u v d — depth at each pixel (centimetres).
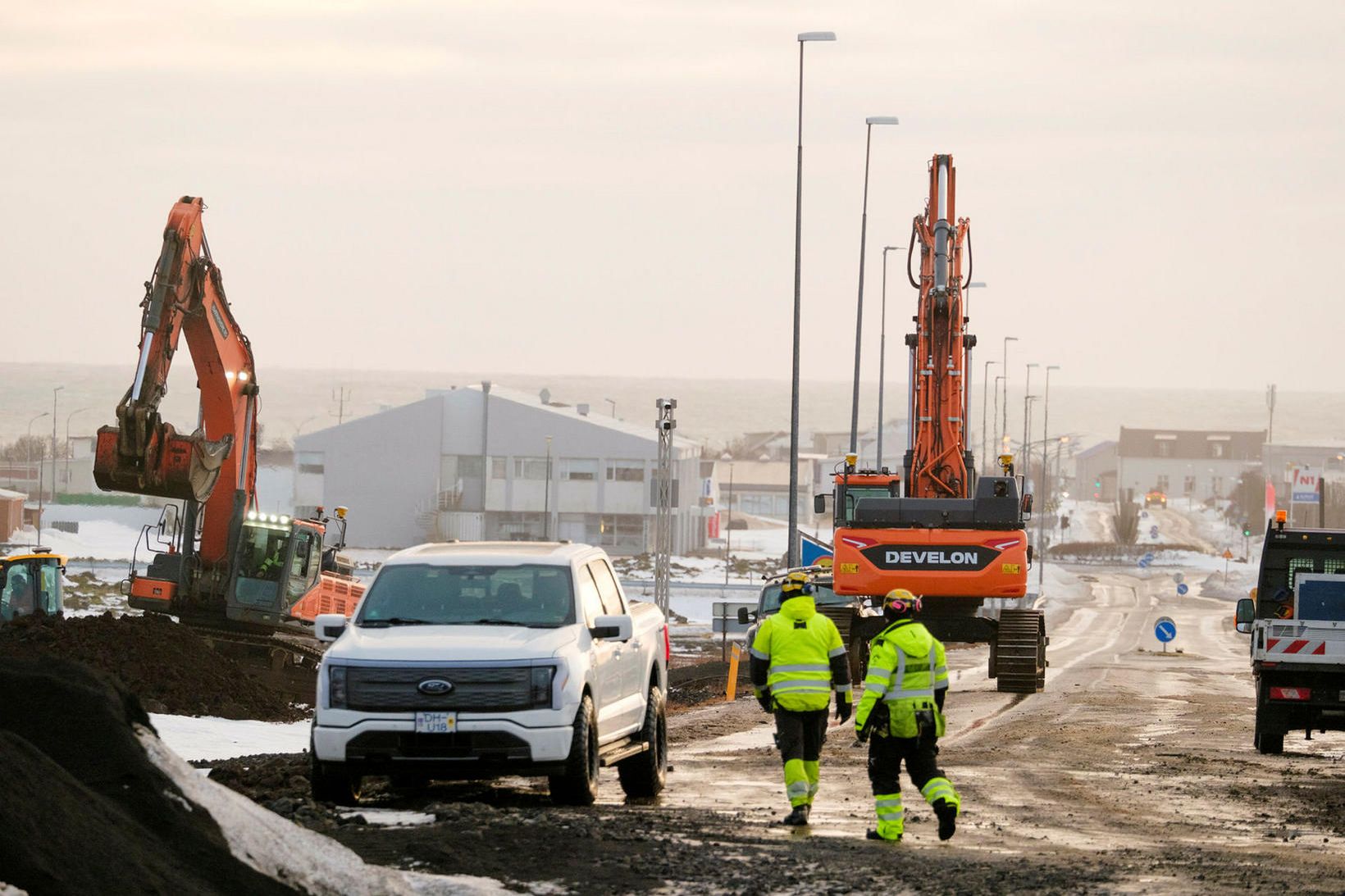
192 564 12069
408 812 4497
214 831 2967
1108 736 8162
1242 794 5641
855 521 10306
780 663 4572
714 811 4862
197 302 11144
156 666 9819
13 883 2398
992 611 12100
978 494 10206
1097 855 4034
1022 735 8212
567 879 3497
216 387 11662
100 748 3028
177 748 6906
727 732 8512
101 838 2630
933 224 11231
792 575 4678
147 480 10569
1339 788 5912
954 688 12388
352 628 4862
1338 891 3459
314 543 12312
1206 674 15838
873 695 4184
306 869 3061
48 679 3144
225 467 11906
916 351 11219
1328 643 7225
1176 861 3938
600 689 4850
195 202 11162
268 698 10475
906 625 4281
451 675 4544
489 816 4344
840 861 3788
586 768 4634
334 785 4616
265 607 12050
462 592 4975
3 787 2530
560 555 5109
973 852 4044
